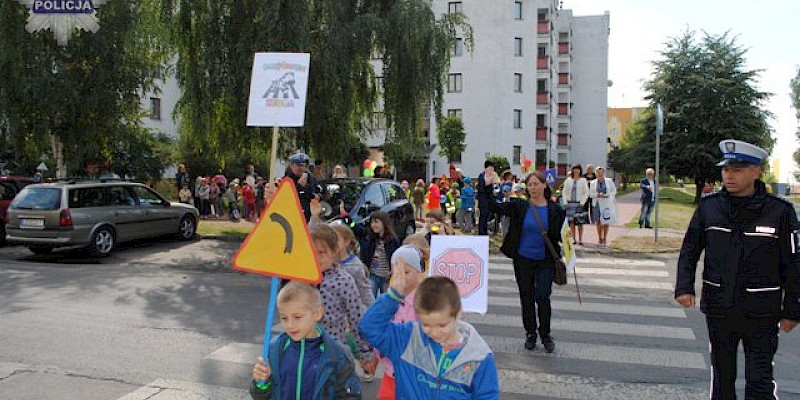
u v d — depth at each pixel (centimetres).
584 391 534
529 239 642
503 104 4975
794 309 396
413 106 1602
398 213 1341
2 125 1728
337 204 1193
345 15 1530
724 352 418
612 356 634
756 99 4241
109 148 2069
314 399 301
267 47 1385
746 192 412
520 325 766
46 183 1331
